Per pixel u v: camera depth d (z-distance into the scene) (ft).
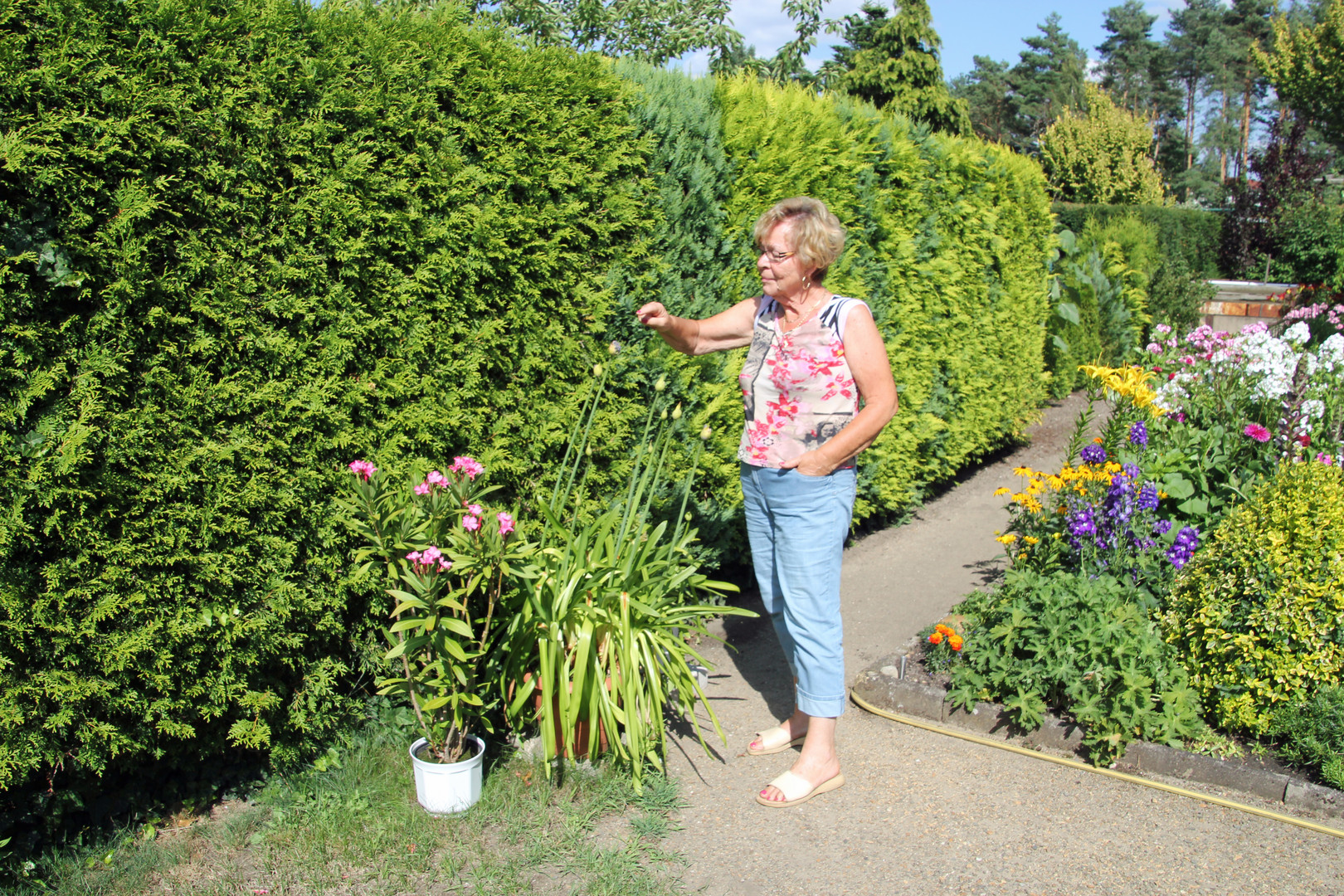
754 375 10.08
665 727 11.25
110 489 8.23
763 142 15.38
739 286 14.89
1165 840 9.54
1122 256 44.91
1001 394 26.09
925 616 16.01
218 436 9.11
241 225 9.14
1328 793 9.96
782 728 11.43
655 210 13.19
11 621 7.83
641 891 8.53
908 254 19.88
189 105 8.55
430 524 9.31
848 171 17.69
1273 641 10.98
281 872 8.71
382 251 10.18
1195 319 44.27
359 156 9.69
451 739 9.82
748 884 8.79
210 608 9.04
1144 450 15.23
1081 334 36.50
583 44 31.04
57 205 7.95
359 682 10.84
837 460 9.47
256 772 10.31
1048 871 9.00
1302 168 72.59
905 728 12.11
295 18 9.33
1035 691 11.42
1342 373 16.94
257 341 9.16
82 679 8.34
